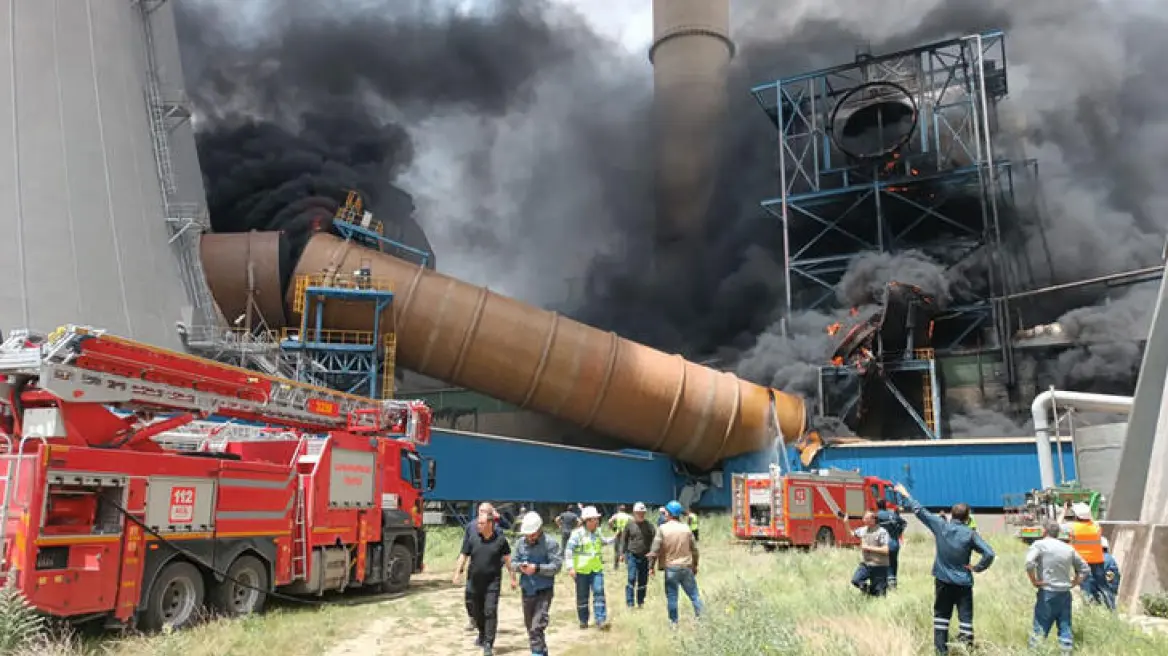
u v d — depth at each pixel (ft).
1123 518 51.29
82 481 30.63
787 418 157.07
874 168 184.44
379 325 134.00
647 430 147.13
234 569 38.81
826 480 91.09
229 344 123.13
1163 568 40.73
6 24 112.37
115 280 115.44
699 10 261.44
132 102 130.72
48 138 112.78
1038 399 119.55
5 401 31.81
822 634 28.14
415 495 57.52
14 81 111.14
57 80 116.26
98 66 123.85
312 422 49.39
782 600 41.24
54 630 30.19
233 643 32.68
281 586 43.98
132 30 136.05
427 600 49.85
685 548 34.68
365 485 50.39
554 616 43.50
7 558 28.37
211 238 139.23
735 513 88.53
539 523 29.63
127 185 123.24
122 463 32.50
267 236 139.23
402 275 136.36
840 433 163.12
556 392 140.15
